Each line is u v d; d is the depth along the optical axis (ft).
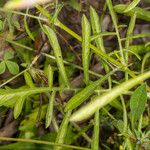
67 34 0.98
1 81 0.94
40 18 0.72
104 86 0.96
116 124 0.75
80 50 1.01
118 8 0.82
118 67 0.74
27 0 0.56
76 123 0.96
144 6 1.04
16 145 0.90
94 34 0.76
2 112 0.91
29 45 0.94
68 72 0.96
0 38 0.89
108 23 1.01
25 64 0.83
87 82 0.73
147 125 0.88
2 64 0.80
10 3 0.56
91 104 0.58
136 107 0.66
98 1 1.02
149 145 0.70
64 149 0.89
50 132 0.95
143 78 0.61
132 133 0.71
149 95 0.75
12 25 0.83
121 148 0.74
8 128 0.95
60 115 0.97
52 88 0.74
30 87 0.75
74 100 0.66
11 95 0.71
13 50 0.92
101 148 0.98
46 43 0.91
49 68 0.73
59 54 0.72
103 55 0.74
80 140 0.98
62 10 0.99
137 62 0.96
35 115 0.94
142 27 1.13
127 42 0.79
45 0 0.70
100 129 0.99
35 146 0.90
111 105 0.86
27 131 0.93
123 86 0.60
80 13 1.00
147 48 0.93
